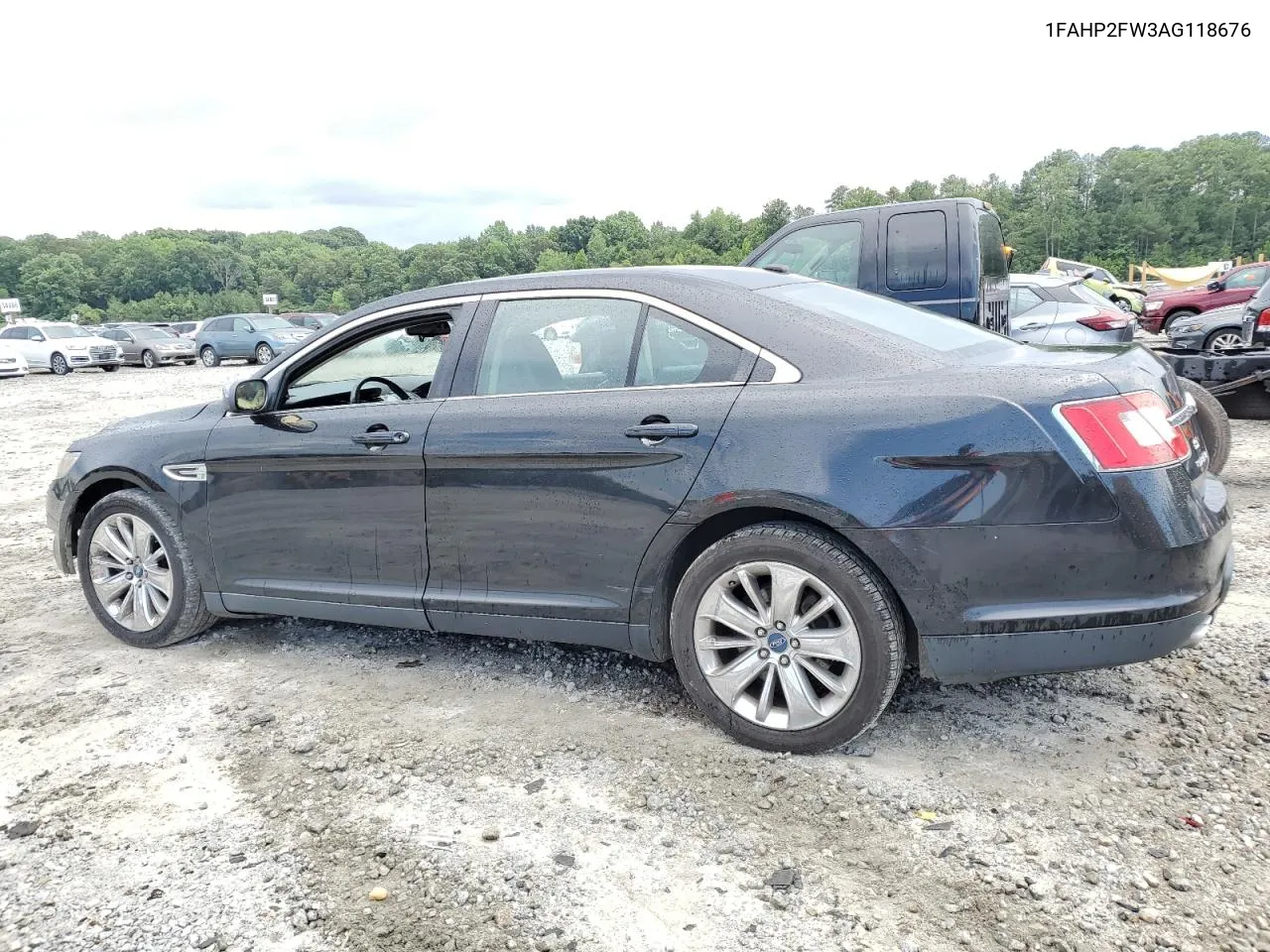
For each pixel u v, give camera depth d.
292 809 3.05
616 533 3.39
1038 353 3.41
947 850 2.68
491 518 3.62
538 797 3.05
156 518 4.43
